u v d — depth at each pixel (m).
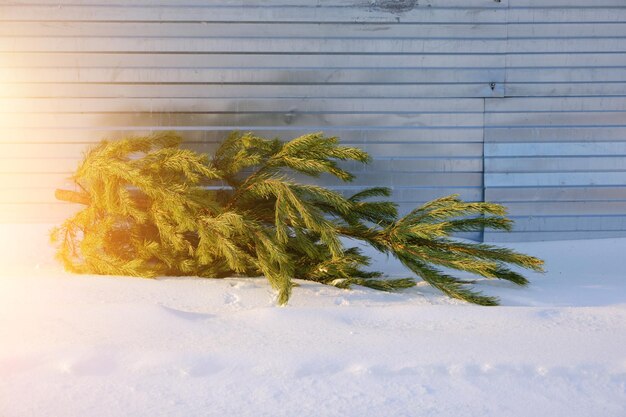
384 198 6.91
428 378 3.05
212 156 6.84
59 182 6.86
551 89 6.88
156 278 5.23
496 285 5.33
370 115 6.86
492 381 3.04
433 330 3.70
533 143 6.93
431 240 5.25
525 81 6.88
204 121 6.84
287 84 6.82
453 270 5.86
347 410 2.77
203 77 6.80
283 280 4.59
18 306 4.07
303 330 3.65
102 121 6.82
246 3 6.73
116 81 6.78
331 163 5.77
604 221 6.96
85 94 6.79
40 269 5.59
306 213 4.96
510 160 6.93
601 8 6.82
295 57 6.79
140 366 3.13
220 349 3.30
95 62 6.76
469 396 2.90
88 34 6.73
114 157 5.54
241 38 6.77
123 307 3.94
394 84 6.84
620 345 3.46
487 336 3.58
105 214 5.47
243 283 5.03
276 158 5.62
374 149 6.89
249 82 6.81
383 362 3.18
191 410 2.75
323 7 6.75
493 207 5.11
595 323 3.87
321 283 5.19
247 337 3.53
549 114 6.91
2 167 6.84
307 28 6.77
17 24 6.71
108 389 2.92
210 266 5.34
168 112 6.82
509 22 6.80
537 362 3.20
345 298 4.66
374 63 6.82
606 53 6.86
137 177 5.15
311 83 6.82
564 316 3.99
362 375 3.07
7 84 6.77
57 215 6.88
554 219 6.95
